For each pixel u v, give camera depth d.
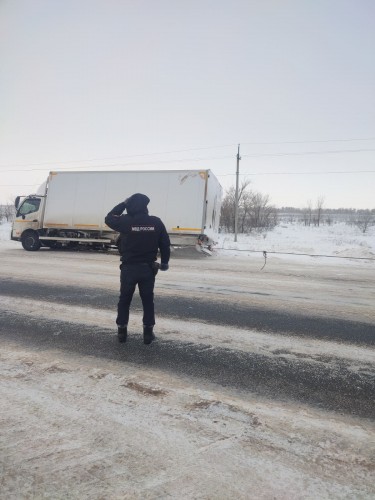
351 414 2.68
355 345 4.27
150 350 3.87
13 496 1.77
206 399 2.83
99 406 2.67
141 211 4.01
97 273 9.10
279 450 2.21
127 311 4.08
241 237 32.66
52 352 3.75
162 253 4.14
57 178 14.94
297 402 2.84
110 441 2.24
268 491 1.85
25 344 3.97
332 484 1.92
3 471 1.94
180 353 3.80
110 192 14.27
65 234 15.13
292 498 1.81
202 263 12.30
